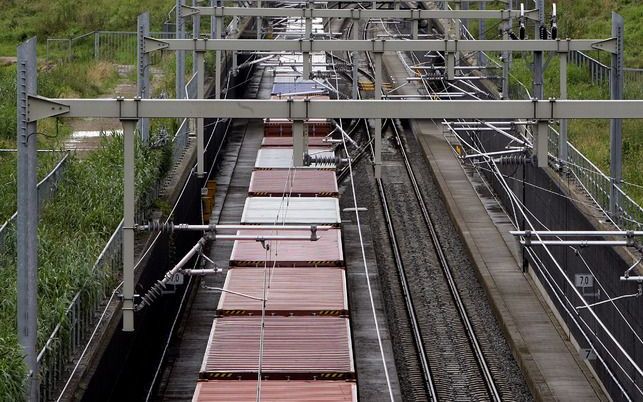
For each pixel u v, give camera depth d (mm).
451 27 125688
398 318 65875
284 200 67750
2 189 59188
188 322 62812
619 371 51125
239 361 42000
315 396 38938
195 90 85812
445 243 79688
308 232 60188
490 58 105000
